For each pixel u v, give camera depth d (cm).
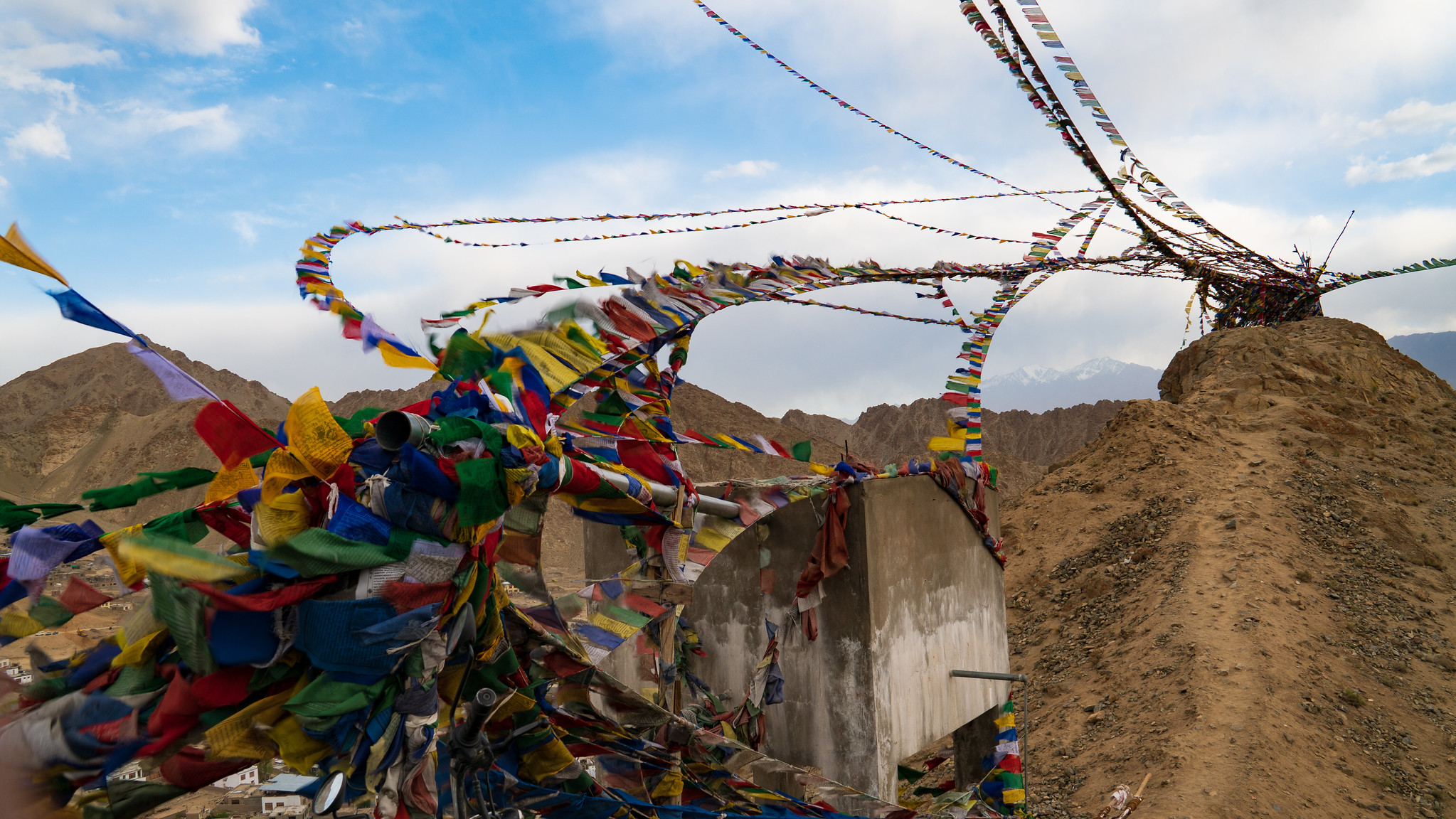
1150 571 2788
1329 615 2422
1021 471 10556
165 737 289
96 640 289
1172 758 1855
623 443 563
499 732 440
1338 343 4244
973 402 1074
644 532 588
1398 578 2639
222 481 307
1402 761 1872
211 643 288
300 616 308
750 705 930
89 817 287
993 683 1080
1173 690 2128
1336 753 1881
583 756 508
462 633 357
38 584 288
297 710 307
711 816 514
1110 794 1827
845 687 896
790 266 746
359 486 325
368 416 348
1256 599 2434
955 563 1027
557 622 450
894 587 920
